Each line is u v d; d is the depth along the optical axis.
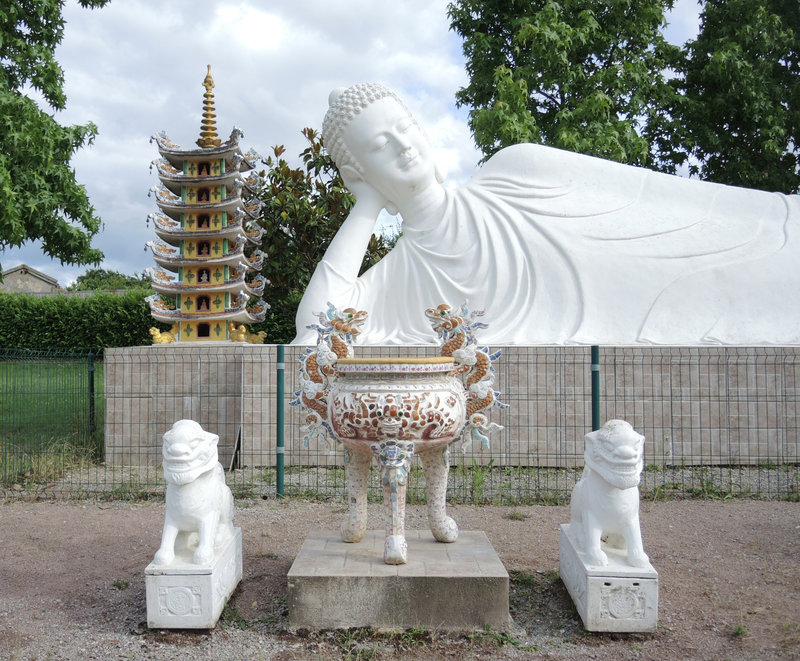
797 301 9.27
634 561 4.27
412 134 9.97
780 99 17.41
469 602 4.22
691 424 8.52
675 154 18.69
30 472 8.45
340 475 8.32
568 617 4.50
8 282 40.59
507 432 8.59
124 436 9.19
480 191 10.24
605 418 8.53
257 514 6.87
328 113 10.12
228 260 10.20
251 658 3.96
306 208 14.95
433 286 9.70
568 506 7.18
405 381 4.39
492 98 18.00
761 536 6.11
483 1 18.11
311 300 9.63
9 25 12.23
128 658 3.96
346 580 4.24
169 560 4.32
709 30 18.33
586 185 10.18
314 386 4.84
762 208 10.09
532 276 9.48
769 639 4.17
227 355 9.15
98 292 21.81
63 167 12.51
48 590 5.01
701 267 9.41
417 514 6.84
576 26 17.06
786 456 8.51
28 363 10.59
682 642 4.14
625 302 9.29
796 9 18.14
